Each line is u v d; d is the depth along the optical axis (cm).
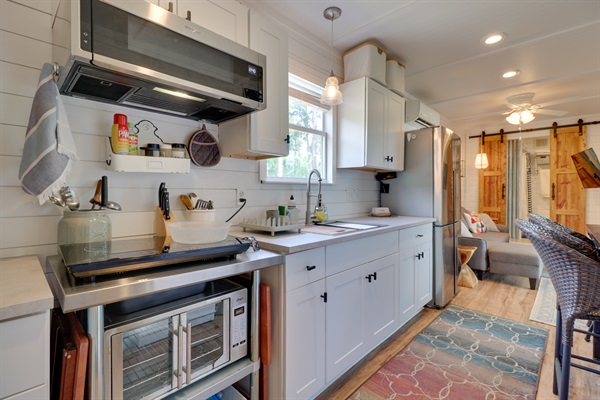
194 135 171
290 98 245
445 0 207
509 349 216
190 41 122
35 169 107
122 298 92
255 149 167
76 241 121
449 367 193
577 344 224
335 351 170
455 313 280
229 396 145
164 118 162
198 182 176
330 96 204
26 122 122
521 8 217
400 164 303
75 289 87
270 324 142
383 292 213
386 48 278
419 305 265
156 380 111
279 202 225
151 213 154
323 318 161
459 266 337
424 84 367
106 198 127
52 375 107
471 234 421
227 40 135
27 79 123
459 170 335
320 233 182
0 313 69
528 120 370
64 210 125
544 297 321
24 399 73
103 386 92
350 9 218
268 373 146
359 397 165
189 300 121
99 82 116
